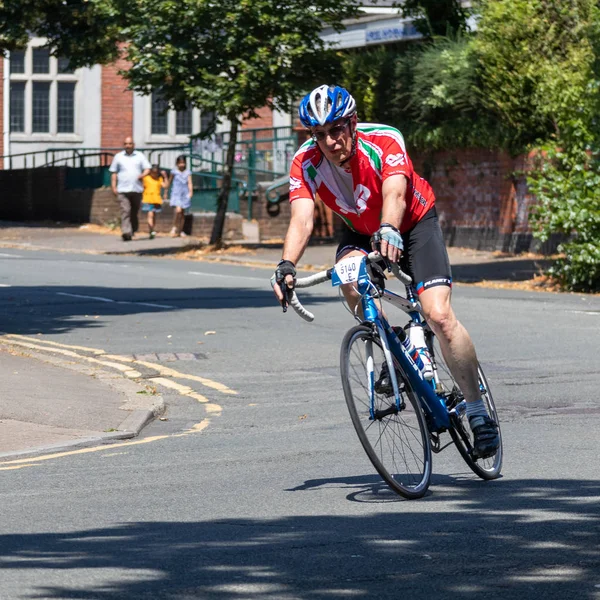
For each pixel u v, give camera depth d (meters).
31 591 11.85
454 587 11.93
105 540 13.96
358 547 13.48
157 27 66.06
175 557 13.11
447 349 16.47
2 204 104.12
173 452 20.03
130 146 81.56
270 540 13.84
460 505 15.59
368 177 15.86
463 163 67.94
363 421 15.50
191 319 38.72
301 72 69.88
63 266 60.75
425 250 16.27
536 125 62.50
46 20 85.31
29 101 113.44
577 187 50.69
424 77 66.94
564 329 36.03
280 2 67.56
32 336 34.78
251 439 21.20
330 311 40.88
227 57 67.12
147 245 78.38
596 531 14.10
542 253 62.22
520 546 13.45
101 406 24.11
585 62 59.19
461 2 76.25
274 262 65.81
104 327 36.78
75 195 96.44
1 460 19.53
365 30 85.44
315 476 17.69
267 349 32.56
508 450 19.52
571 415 22.81
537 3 61.94
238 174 92.00
